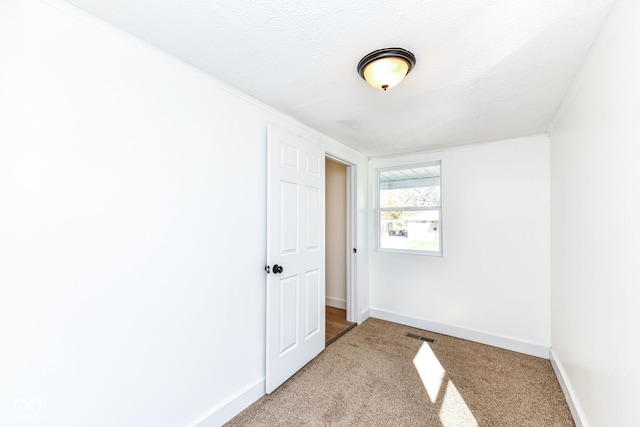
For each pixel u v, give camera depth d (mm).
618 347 1164
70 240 1107
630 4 1027
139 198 1319
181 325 1490
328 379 2156
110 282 1218
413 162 3379
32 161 1021
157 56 1395
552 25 1192
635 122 1017
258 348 1967
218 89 1704
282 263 2084
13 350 982
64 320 1092
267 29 1236
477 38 1281
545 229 2586
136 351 1304
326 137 2768
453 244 3057
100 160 1192
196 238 1571
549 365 2393
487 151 2891
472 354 2590
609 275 1252
